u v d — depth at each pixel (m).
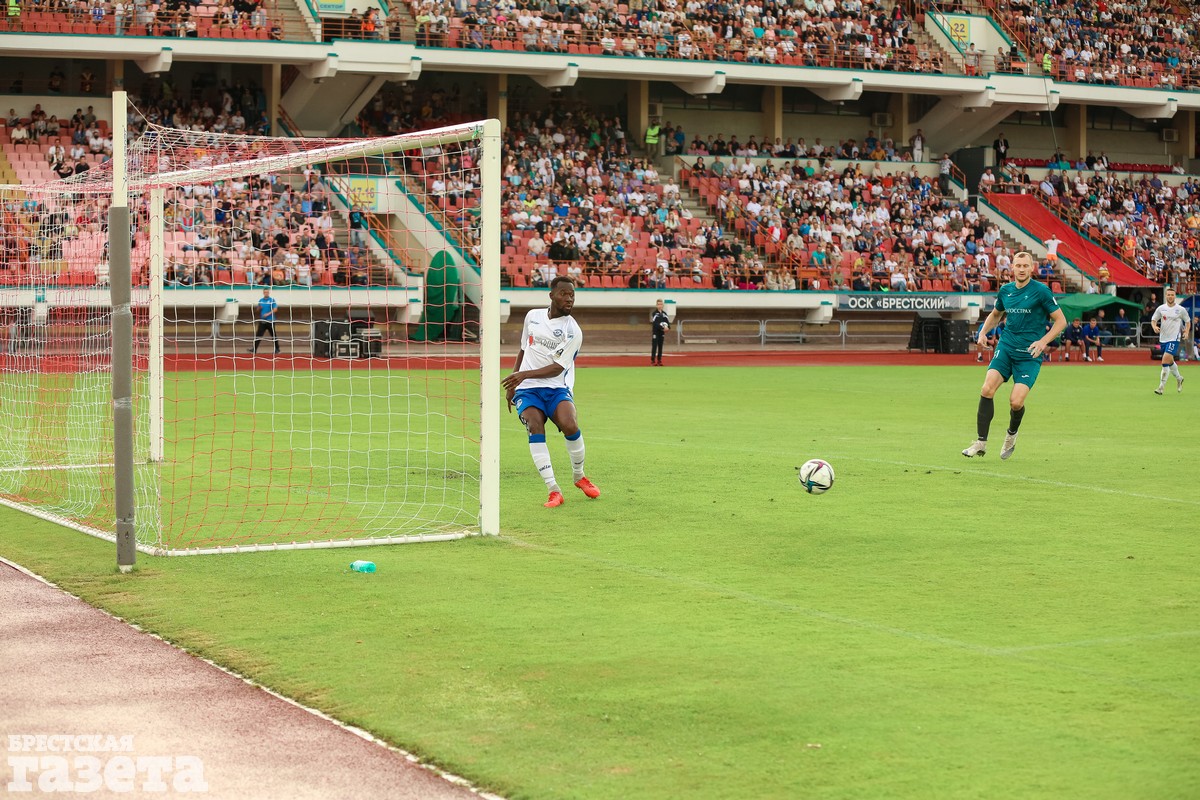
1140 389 41.03
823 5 78.88
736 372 49.44
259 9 63.69
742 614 11.16
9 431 25.27
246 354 53.47
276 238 56.72
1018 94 78.19
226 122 64.44
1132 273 75.75
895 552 13.97
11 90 63.84
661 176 73.94
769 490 18.44
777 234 70.06
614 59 69.38
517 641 10.26
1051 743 7.88
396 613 11.22
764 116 79.94
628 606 11.45
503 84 71.25
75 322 27.91
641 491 18.36
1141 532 15.19
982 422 21.95
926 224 74.88
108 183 20.53
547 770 7.48
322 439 25.20
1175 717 8.37
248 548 14.18
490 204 14.91
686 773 7.42
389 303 57.59
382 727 8.23
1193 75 85.06
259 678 9.30
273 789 7.26
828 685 9.07
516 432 26.72
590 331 66.06
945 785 7.21
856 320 72.12
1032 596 11.88
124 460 13.06
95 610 11.47
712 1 76.69
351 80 66.75
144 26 60.56
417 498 17.94
